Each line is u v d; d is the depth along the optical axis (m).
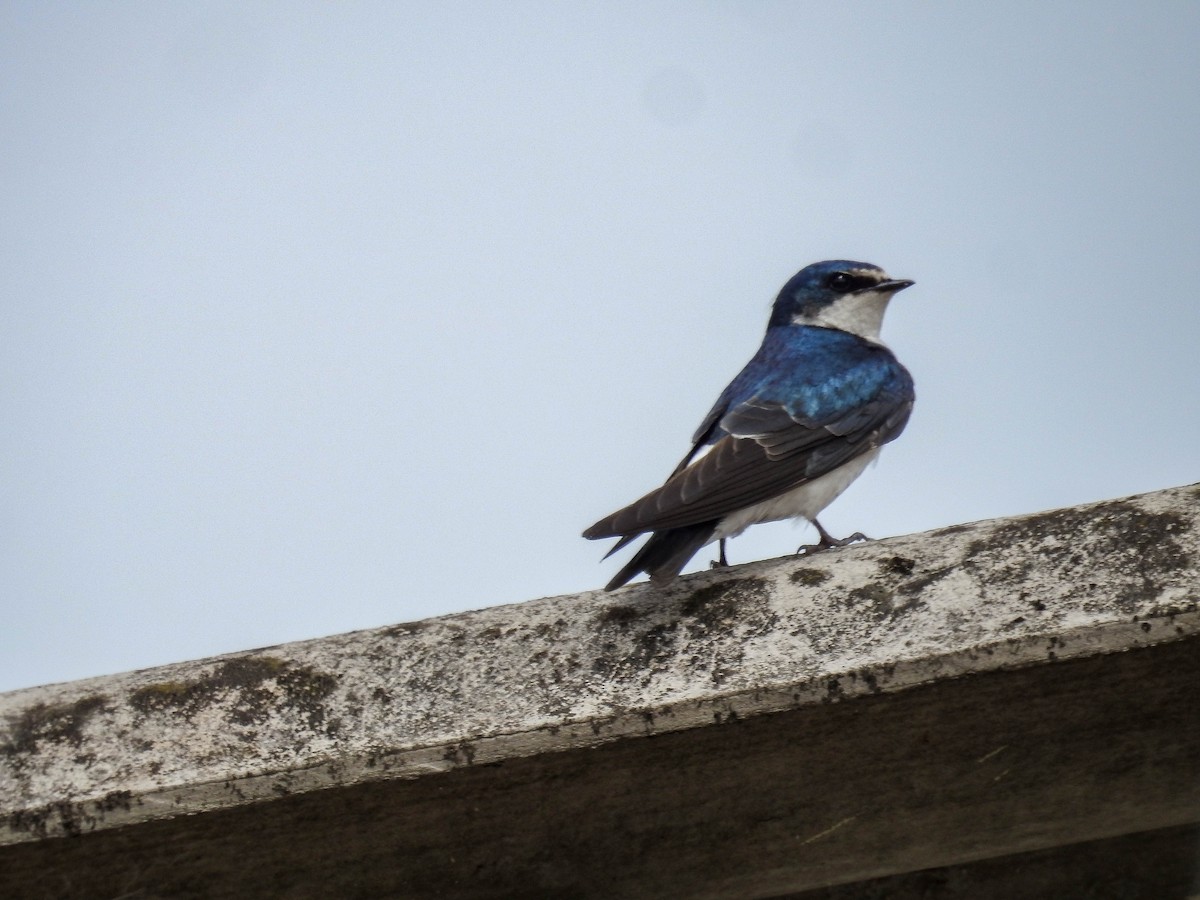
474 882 6.86
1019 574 5.76
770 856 6.98
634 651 5.90
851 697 5.70
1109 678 5.80
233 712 5.92
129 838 5.98
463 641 6.02
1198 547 5.65
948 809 6.71
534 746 5.80
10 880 6.19
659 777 6.18
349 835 6.28
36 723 5.94
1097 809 6.90
